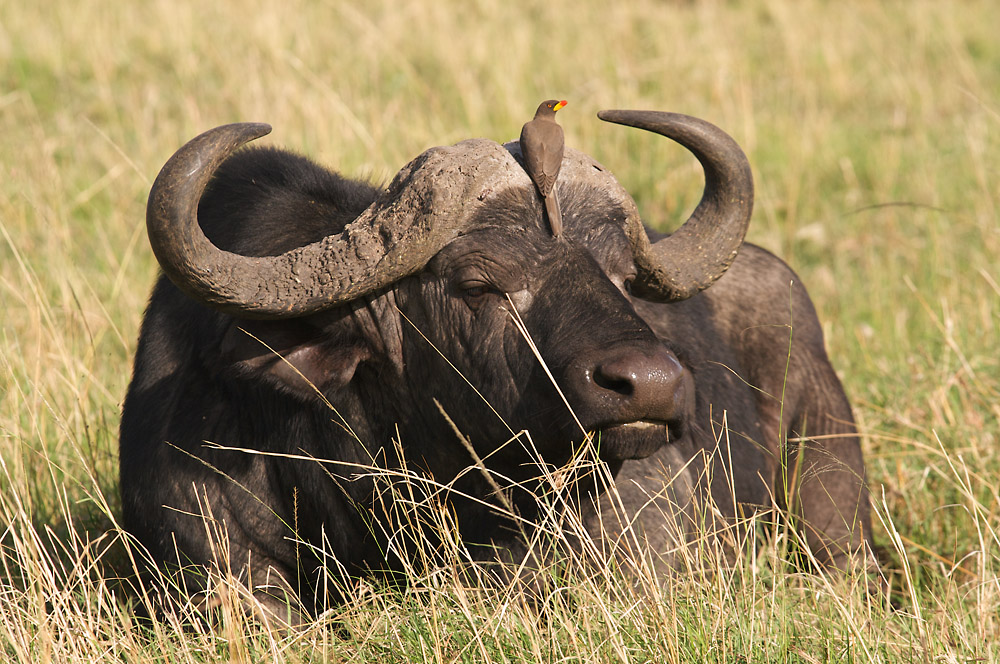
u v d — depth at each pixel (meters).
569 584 10.98
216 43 33.31
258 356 10.92
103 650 10.61
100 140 26.64
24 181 22.72
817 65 36.84
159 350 12.30
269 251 11.74
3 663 10.27
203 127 27.03
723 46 37.50
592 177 11.09
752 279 15.71
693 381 10.25
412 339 11.12
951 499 15.23
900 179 27.97
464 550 11.18
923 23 40.50
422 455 11.62
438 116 28.39
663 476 12.48
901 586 13.91
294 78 29.89
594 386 9.57
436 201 10.51
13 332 17.39
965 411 16.47
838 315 21.27
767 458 14.95
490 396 10.62
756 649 10.46
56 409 14.59
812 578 11.77
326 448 11.74
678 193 26.42
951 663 10.16
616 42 37.59
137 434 12.21
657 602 10.52
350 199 12.30
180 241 9.97
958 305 20.77
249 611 11.31
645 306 13.17
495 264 10.40
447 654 10.36
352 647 10.91
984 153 28.56
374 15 38.25
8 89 30.47
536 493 11.49
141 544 12.21
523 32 36.91
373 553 12.04
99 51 32.50
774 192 26.86
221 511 11.77
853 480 15.32
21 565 11.71
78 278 19.27
